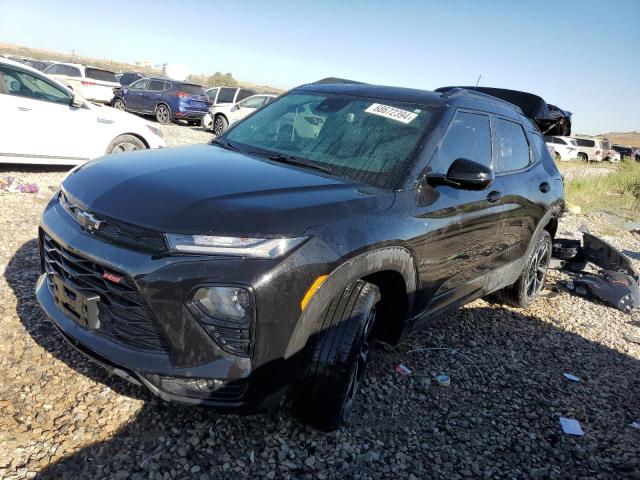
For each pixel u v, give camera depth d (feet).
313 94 13.96
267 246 7.99
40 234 10.46
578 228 35.35
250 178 9.62
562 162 99.55
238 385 8.07
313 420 9.52
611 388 13.80
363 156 11.28
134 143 28.89
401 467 9.52
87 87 72.49
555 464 10.40
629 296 20.16
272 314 7.94
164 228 8.00
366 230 9.15
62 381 10.03
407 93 13.23
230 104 64.39
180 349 7.92
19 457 8.14
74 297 8.91
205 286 7.78
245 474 8.61
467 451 10.34
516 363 14.35
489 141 13.92
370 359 12.96
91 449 8.54
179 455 8.71
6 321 11.66
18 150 24.57
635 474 10.33
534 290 18.53
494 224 13.48
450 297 12.69
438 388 12.37
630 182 69.05
